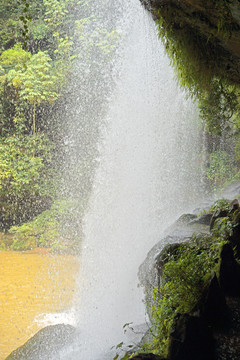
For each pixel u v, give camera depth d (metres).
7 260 13.41
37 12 20.12
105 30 17.72
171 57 5.34
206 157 14.23
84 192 16.89
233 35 4.15
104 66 17.50
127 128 11.42
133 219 10.38
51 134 18.41
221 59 4.88
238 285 3.72
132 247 9.35
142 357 3.00
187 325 3.13
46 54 18.22
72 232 15.06
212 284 3.43
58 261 13.38
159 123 11.47
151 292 4.66
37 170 17.53
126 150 11.48
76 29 19.03
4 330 8.29
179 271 3.66
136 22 8.55
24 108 18.28
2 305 9.57
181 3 4.16
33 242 15.11
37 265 12.90
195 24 4.36
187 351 3.07
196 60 4.91
